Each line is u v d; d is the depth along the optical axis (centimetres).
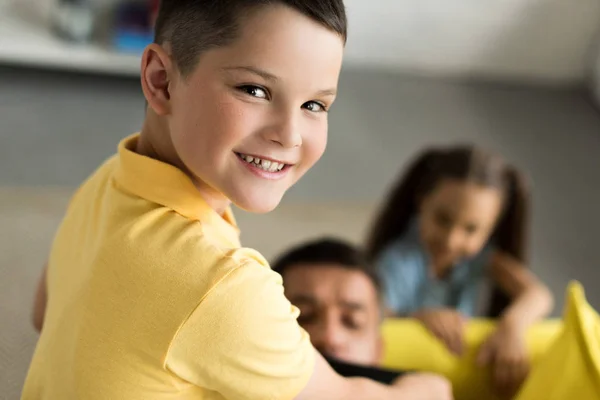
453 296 155
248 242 184
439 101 282
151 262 56
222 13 54
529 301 145
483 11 287
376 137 249
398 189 158
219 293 54
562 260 210
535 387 96
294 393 59
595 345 87
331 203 208
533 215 227
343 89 277
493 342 120
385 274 150
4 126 214
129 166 62
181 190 60
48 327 65
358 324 113
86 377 57
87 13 235
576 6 290
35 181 192
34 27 242
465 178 146
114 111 235
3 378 103
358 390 69
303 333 60
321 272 115
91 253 62
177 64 58
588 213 232
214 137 55
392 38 289
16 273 151
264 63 53
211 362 54
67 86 243
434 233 149
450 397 87
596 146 270
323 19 54
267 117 55
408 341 119
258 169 57
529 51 300
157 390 56
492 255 158
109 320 57
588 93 306
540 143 266
